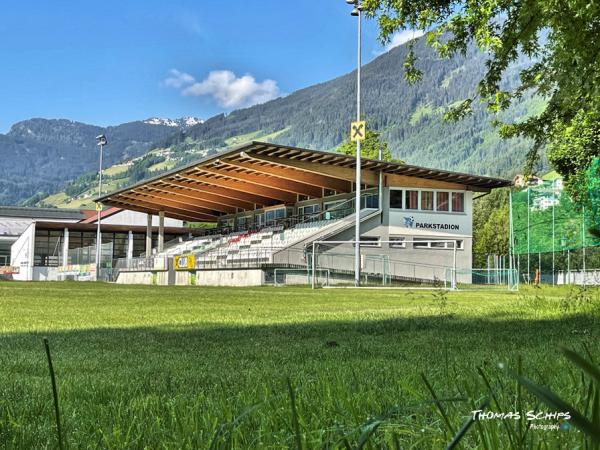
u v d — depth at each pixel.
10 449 2.05
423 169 41.28
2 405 2.82
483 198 94.19
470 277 43.50
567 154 29.42
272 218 57.41
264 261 41.81
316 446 1.75
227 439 1.45
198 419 2.27
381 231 42.53
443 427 1.91
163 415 2.51
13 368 4.37
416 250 43.09
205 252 53.78
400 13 9.06
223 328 8.13
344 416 2.28
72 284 36.53
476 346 5.70
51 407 2.78
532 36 8.80
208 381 3.67
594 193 20.91
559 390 2.59
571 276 35.41
